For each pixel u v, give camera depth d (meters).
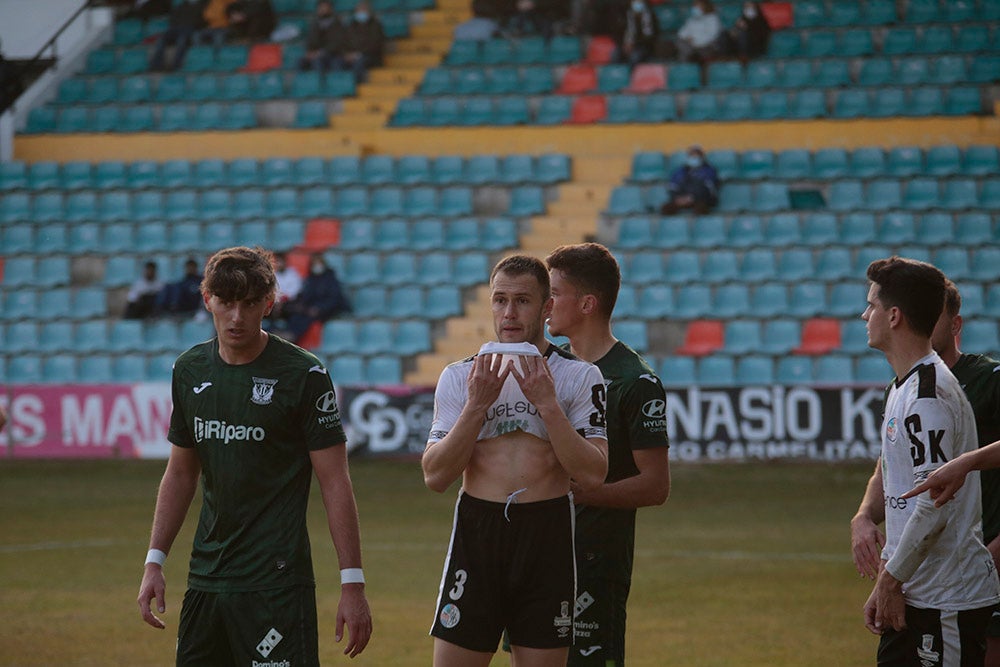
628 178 56.03
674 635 20.92
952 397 11.13
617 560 12.88
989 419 12.84
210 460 12.01
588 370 11.53
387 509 36.53
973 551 11.26
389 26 66.31
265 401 11.93
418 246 54.19
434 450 11.05
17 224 57.03
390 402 42.59
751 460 40.44
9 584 25.58
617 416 12.96
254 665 11.73
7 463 45.69
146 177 60.09
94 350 50.22
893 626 11.19
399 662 19.23
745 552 29.34
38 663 19.05
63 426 44.44
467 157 58.28
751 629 21.34
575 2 64.69
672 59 63.12
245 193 57.62
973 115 55.84
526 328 11.23
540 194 55.62
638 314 49.25
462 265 52.47
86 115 63.06
